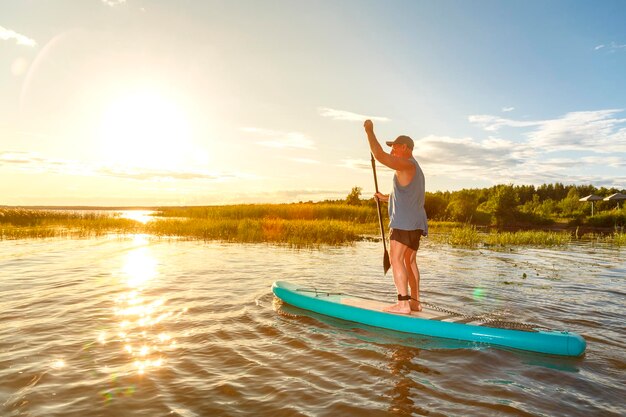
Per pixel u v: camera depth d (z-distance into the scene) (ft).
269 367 10.81
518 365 11.32
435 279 24.70
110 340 12.72
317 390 9.48
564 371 10.93
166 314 15.81
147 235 54.65
